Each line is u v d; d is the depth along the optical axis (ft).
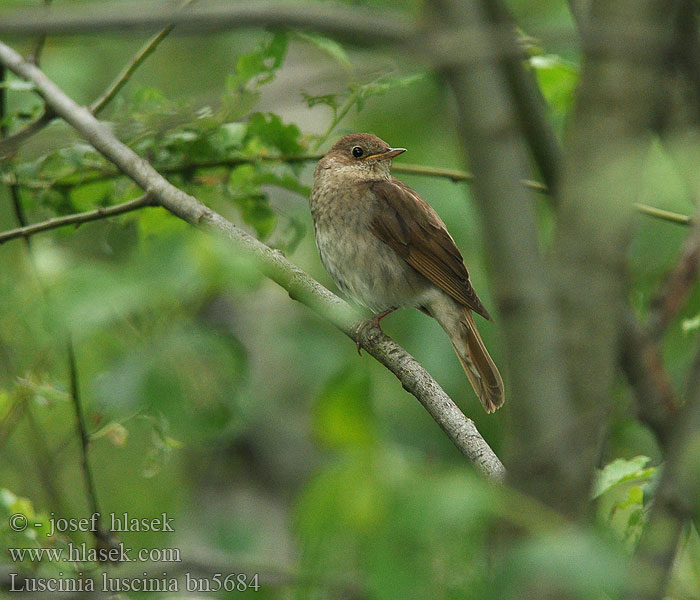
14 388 30.42
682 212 31.60
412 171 34.45
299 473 46.14
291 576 21.81
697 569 20.20
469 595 10.00
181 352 21.72
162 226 33.14
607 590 9.12
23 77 30.86
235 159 33.53
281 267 26.73
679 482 11.76
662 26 10.73
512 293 10.60
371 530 10.11
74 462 45.50
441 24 11.82
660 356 13.37
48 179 34.24
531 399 10.41
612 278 10.48
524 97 13.89
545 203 35.22
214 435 22.59
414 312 42.78
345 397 11.55
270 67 31.42
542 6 45.06
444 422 24.86
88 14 12.35
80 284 19.07
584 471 10.20
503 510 9.86
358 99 30.37
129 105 32.89
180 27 12.62
